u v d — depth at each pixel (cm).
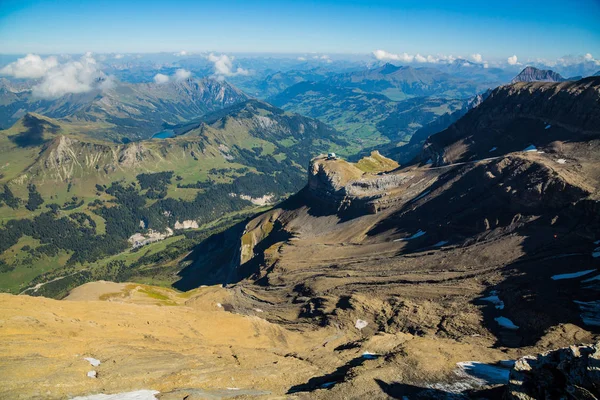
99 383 3616
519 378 3212
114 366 4053
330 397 3834
